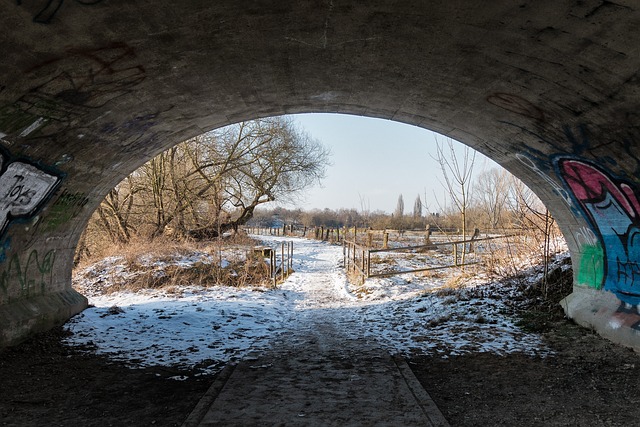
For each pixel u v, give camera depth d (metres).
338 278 18.31
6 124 5.41
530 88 5.93
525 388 5.65
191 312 10.26
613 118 5.61
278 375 6.14
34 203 7.32
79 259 24.59
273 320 10.19
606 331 7.43
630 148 5.91
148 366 6.58
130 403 5.12
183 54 5.64
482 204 20.61
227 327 9.11
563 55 4.92
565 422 4.61
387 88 7.48
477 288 11.62
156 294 13.17
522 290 10.84
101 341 7.90
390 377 6.05
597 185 7.20
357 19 5.10
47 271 8.87
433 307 10.79
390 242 28.31
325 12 4.95
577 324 8.34
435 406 5.00
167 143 9.30
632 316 7.15
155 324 9.13
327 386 5.68
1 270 7.25
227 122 9.29
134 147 8.53
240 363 6.71
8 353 6.96
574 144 6.73
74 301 9.70
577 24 4.31
